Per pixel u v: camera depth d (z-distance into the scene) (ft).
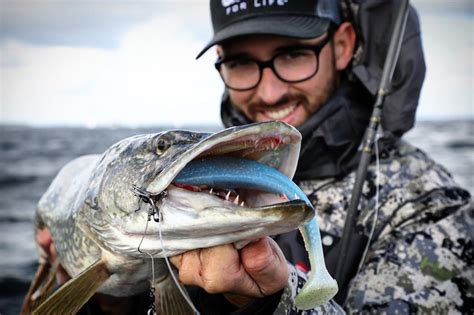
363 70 2.44
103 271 1.69
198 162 1.40
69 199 2.03
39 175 12.00
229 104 2.65
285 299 1.54
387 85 2.23
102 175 1.66
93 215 1.67
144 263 1.66
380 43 2.45
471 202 2.27
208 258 1.40
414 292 1.96
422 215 2.16
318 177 2.33
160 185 1.38
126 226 1.53
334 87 2.50
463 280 2.00
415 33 2.42
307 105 2.44
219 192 1.40
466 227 2.13
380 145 2.35
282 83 2.42
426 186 2.24
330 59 2.46
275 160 1.40
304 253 2.11
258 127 1.30
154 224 1.39
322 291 1.34
